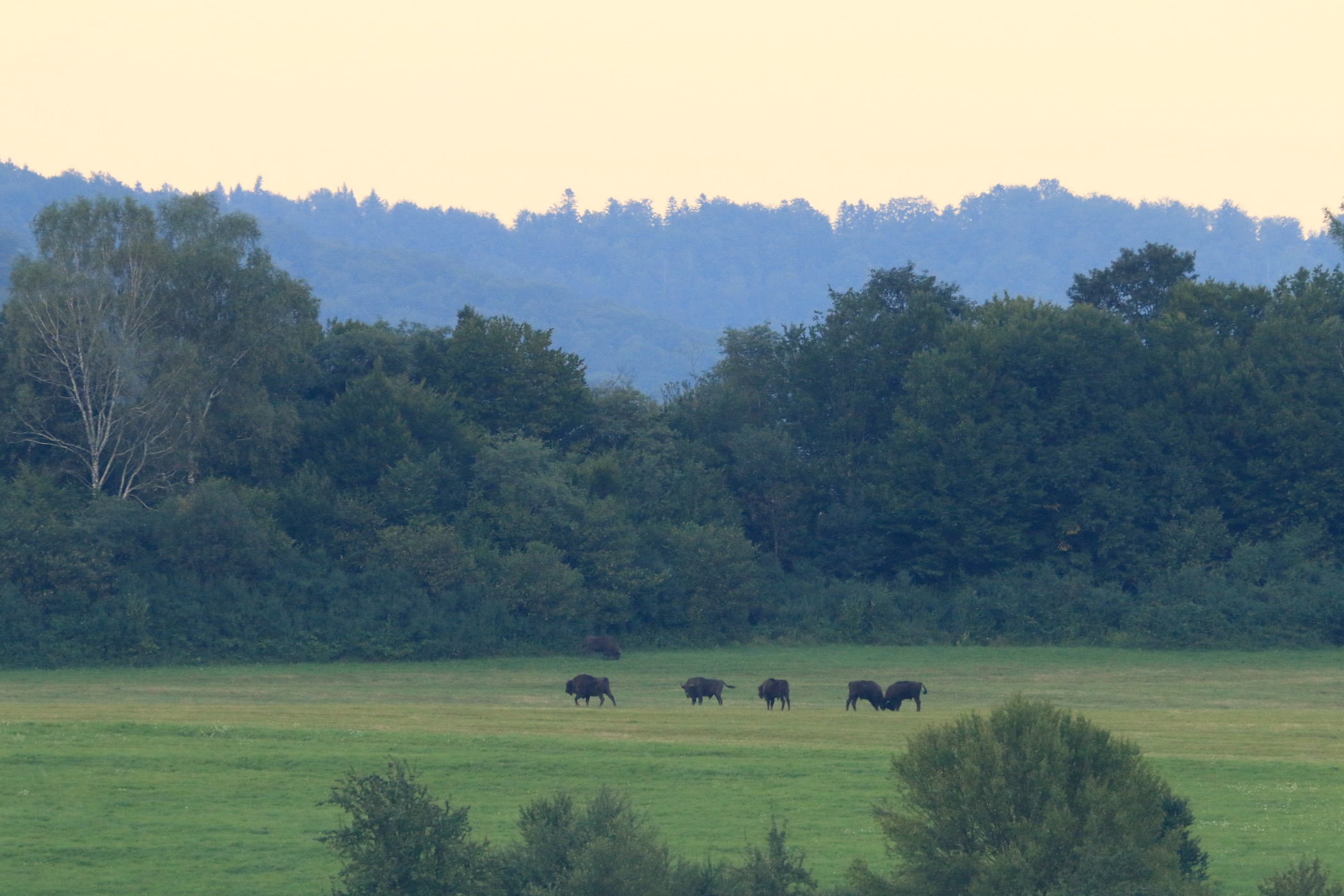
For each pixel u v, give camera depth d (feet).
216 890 251.39
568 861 206.49
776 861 217.56
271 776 340.18
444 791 330.75
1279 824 305.94
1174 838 214.90
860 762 367.66
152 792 321.11
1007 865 202.18
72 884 252.83
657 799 325.01
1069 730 219.41
